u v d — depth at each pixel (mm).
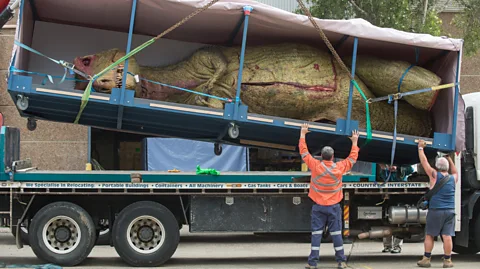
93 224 8938
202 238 14070
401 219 9602
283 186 9234
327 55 9578
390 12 15695
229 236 14531
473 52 16906
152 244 8992
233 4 8633
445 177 9039
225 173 9688
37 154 17438
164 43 10242
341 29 8891
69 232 8914
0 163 8930
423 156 9211
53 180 9102
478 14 16750
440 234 9094
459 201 9820
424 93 9219
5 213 8922
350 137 9141
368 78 9430
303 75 9219
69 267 8812
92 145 17922
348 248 12242
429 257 9172
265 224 9398
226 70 9305
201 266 9164
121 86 8664
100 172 9414
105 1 8797
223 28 9375
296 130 9164
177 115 8898
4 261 9531
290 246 12539
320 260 10062
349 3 16188
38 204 9195
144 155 16453
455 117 9289
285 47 9484
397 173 10750
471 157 9922
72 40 10031
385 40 8984
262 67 9250
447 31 19688
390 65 9305
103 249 11703
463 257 10570
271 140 9969
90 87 8469
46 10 9398
